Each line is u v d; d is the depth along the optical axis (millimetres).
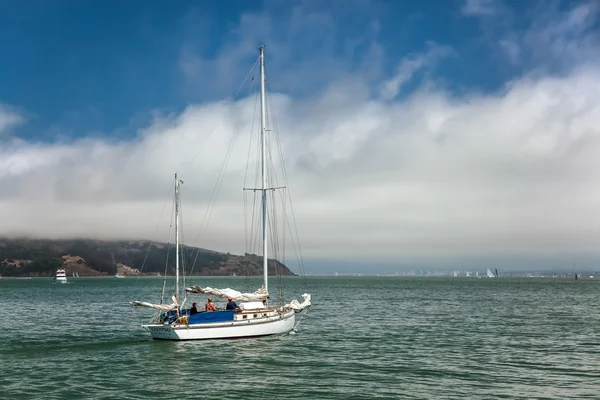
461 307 105312
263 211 57219
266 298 53625
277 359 41875
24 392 31922
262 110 58000
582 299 139250
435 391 31953
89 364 40156
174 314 50281
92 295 165750
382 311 93688
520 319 77812
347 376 35969
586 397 30688
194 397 30719
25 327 67812
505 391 31969
